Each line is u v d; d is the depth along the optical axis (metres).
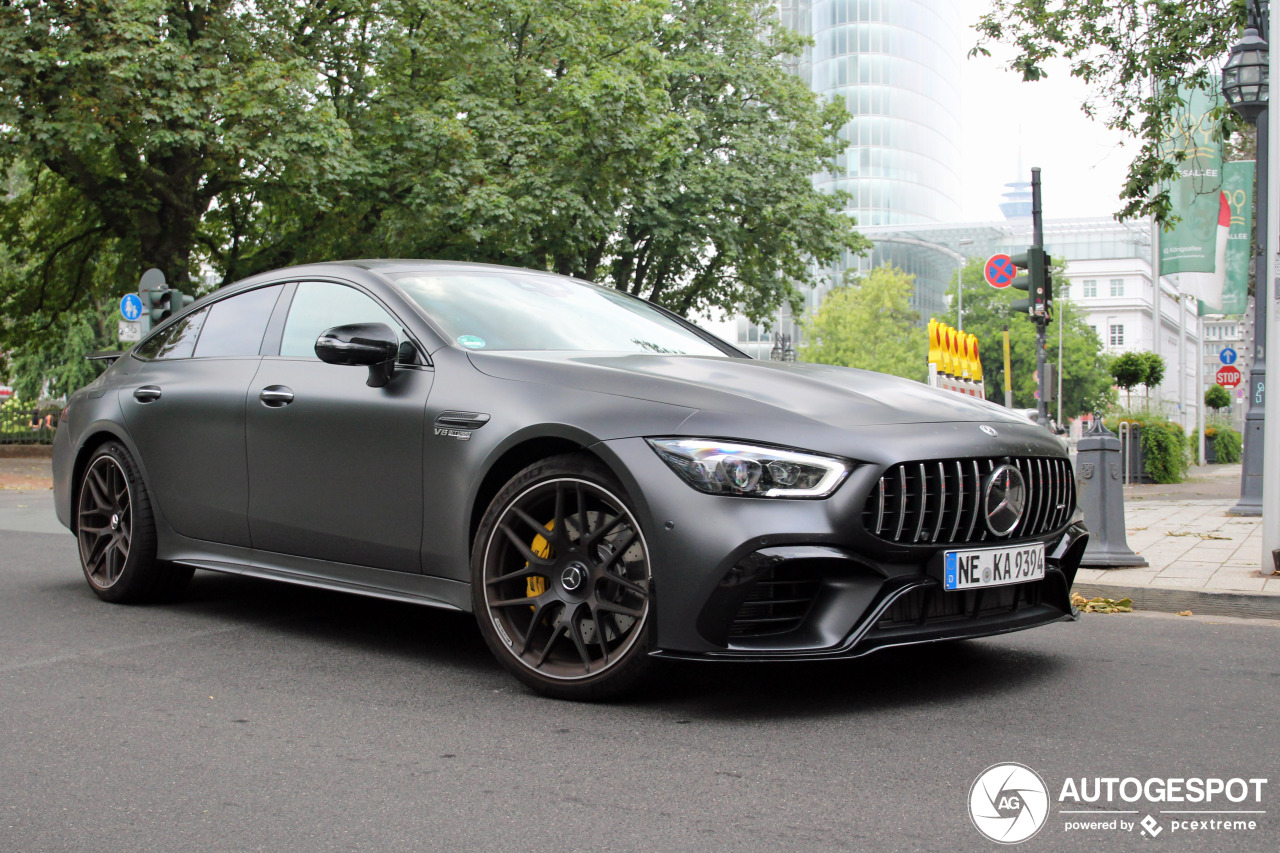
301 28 19.83
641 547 3.10
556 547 3.28
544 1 21.59
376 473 3.78
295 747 2.83
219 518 4.39
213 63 17.47
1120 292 113.12
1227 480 20.75
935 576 3.14
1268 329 5.88
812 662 3.83
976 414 3.50
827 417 3.13
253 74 16.98
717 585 2.94
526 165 19.86
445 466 3.57
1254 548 7.38
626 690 3.16
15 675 3.62
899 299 82.06
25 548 7.30
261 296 4.64
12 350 27.11
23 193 23.64
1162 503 13.16
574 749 2.80
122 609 4.83
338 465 3.90
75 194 22.59
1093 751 2.79
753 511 2.95
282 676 3.61
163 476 4.64
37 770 2.65
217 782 2.55
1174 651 4.14
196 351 4.77
